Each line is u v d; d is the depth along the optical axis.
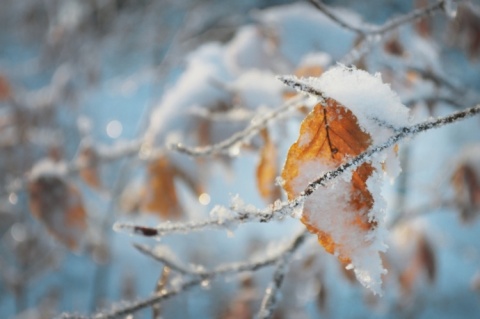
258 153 0.66
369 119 0.46
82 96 1.89
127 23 2.19
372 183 0.45
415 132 0.46
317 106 0.46
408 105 0.78
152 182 0.82
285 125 0.66
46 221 0.84
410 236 1.21
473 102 0.81
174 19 2.39
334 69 0.47
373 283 0.45
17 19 2.73
